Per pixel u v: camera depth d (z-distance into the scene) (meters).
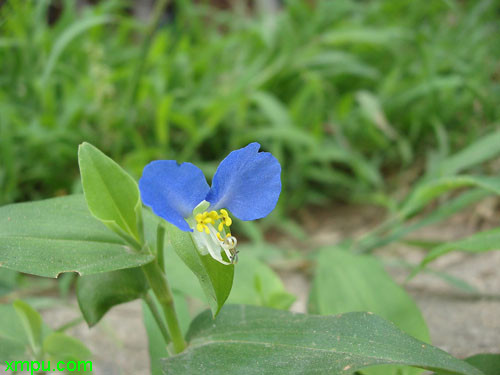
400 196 0.23
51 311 0.16
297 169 0.24
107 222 0.07
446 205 0.16
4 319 0.10
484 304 0.14
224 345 0.08
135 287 0.08
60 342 0.09
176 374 0.07
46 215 0.08
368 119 0.23
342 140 0.24
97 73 0.22
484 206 0.20
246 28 0.30
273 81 0.27
